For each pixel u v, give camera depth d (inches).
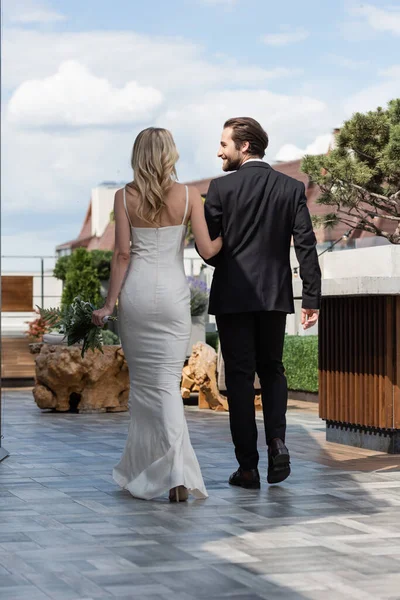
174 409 213.9
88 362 441.1
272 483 231.3
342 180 578.9
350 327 302.5
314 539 175.0
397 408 286.2
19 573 151.9
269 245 226.5
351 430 307.1
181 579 148.9
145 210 215.3
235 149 232.4
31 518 193.5
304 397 517.3
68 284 891.4
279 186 227.9
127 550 166.6
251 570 154.2
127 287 217.3
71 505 207.0
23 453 294.4
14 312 932.0
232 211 225.6
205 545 170.4
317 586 145.7
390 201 587.2
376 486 229.6
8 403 509.0
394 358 286.2
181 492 210.5
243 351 227.3
